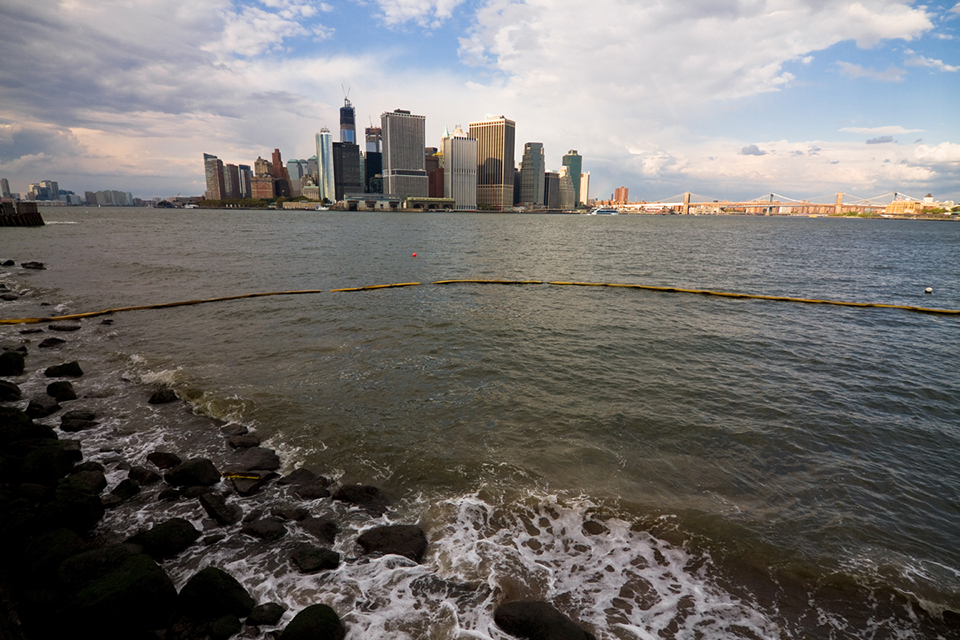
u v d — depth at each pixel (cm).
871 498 872
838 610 629
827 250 6153
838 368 1571
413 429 1084
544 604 600
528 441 1040
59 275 3206
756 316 2314
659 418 1166
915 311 2528
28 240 5750
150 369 1442
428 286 3023
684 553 718
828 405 1272
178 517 782
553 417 1157
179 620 587
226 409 1175
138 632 566
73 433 1055
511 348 1712
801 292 3061
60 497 750
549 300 2623
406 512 800
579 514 798
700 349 1748
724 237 8712
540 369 1498
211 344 1709
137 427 1088
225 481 882
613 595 640
